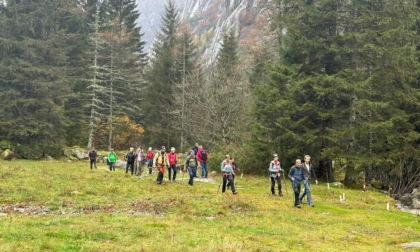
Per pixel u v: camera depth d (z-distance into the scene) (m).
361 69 29.53
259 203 18.81
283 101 29.12
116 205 16.52
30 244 9.21
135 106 56.09
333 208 19.58
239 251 9.62
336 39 30.48
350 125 29.38
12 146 41.16
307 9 31.09
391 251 11.31
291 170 19.09
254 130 31.47
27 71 42.25
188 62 56.84
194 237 11.16
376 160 27.50
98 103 57.19
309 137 28.61
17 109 42.66
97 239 10.41
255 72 48.66
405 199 26.78
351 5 30.36
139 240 10.53
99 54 58.72
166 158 24.72
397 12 29.72
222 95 42.81
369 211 19.72
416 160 29.38
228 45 57.00
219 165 33.84
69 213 14.47
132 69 61.16
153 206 16.64
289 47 31.73
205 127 47.31
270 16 38.00
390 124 26.61
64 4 50.78
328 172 31.03
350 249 11.19
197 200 18.64
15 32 44.66
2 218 12.50
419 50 32.22
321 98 30.19
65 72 47.28
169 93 54.75
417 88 31.64
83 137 52.38
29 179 22.27
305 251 10.55
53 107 42.84
